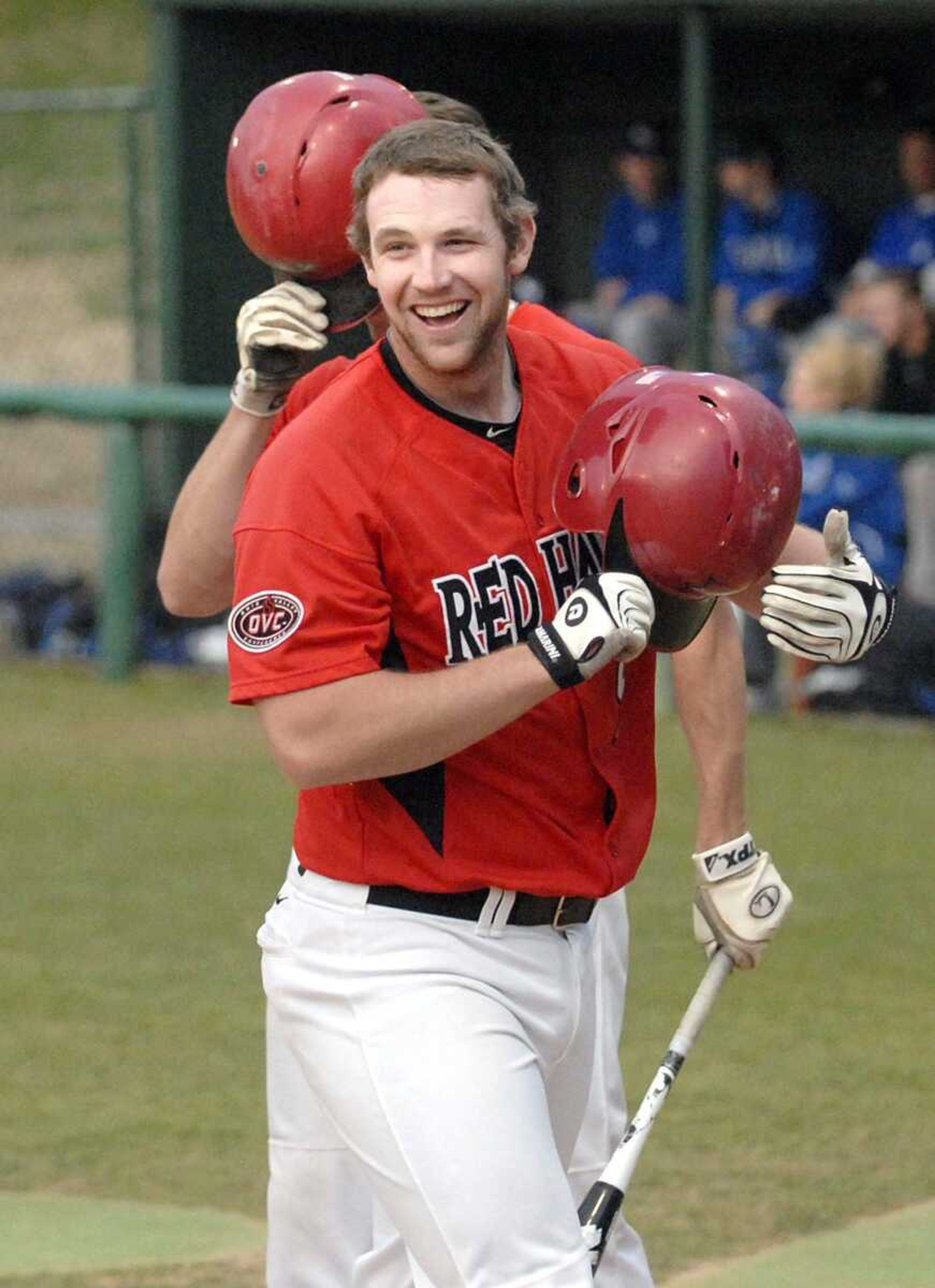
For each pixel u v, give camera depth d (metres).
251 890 24.23
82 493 46.03
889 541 30.67
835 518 10.52
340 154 11.66
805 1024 19.86
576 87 43.44
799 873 24.36
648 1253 15.07
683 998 20.52
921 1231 15.39
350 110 11.76
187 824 26.88
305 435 10.23
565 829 10.63
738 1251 15.09
